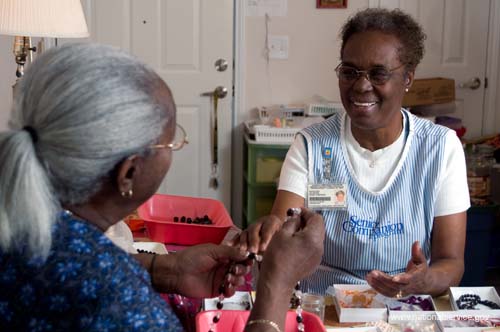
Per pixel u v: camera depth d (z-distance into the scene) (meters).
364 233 1.85
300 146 1.92
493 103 4.07
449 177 1.85
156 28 3.68
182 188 3.85
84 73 0.92
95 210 0.99
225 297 1.37
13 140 0.91
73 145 0.91
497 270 3.89
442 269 1.75
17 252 0.91
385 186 1.85
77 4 2.12
